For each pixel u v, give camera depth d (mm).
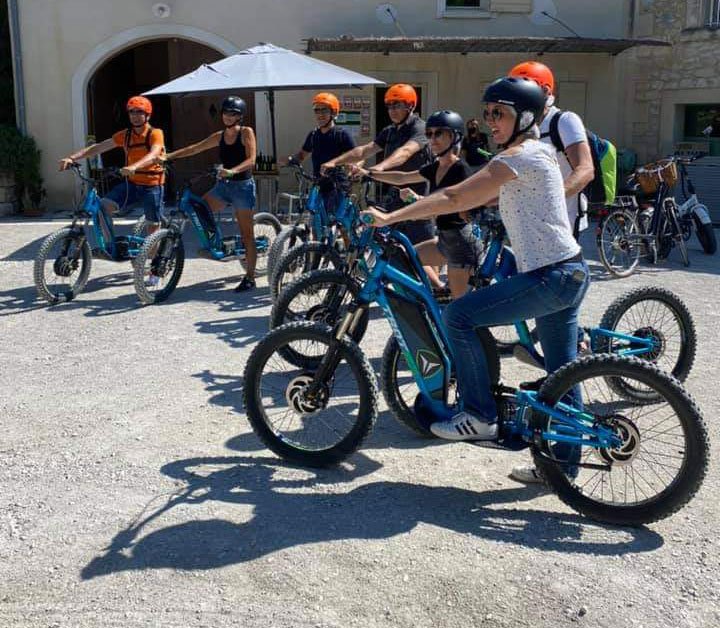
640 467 4195
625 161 15375
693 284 8867
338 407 4941
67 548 3543
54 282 8695
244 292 8422
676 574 3330
